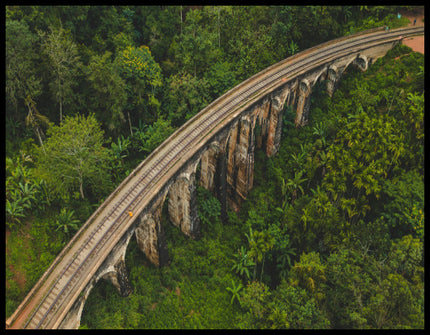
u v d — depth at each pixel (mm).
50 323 38594
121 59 56125
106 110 54688
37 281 41562
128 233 45781
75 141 46500
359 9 85938
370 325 43688
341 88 77750
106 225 45812
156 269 53375
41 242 46438
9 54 44750
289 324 45562
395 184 58219
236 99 62156
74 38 54938
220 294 55125
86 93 54094
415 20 82688
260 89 64500
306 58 72250
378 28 81062
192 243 58125
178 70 65375
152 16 63656
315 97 76625
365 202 57906
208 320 52562
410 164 62344
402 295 43188
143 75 57438
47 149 46375
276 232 59844
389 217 56781
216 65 67062
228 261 58625
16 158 49750
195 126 57219
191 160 53500
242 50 72375
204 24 75438
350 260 49469
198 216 57250
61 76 49156
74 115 54000
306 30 76375
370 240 52250
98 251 43688
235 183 66812
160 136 57938
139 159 59438
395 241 52531
